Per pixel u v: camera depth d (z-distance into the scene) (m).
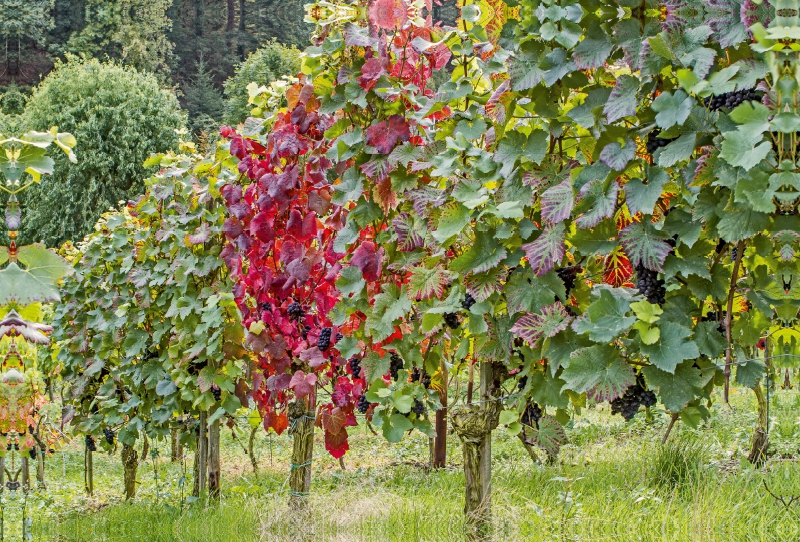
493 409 3.17
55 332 8.56
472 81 3.41
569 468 4.91
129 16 53.00
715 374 2.65
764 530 3.21
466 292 3.06
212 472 5.73
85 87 29.05
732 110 2.20
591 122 2.60
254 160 4.87
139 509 5.70
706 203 2.33
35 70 52.72
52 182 27.16
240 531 4.44
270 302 4.70
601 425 7.21
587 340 2.62
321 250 4.48
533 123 2.97
